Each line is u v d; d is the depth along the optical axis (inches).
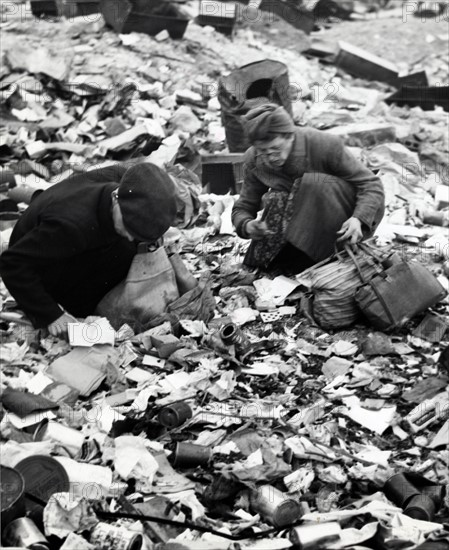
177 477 169.3
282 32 415.2
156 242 216.8
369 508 160.2
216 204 270.7
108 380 196.1
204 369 198.8
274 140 218.1
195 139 312.2
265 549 150.6
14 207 269.0
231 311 223.3
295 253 235.0
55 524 154.4
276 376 199.8
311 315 218.5
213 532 155.1
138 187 194.9
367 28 442.0
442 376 198.5
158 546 150.5
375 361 203.0
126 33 367.2
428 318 214.2
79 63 345.7
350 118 339.6
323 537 151.9
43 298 201.5
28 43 356.5
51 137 312.3
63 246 197.3
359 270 212.7
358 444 179.8
